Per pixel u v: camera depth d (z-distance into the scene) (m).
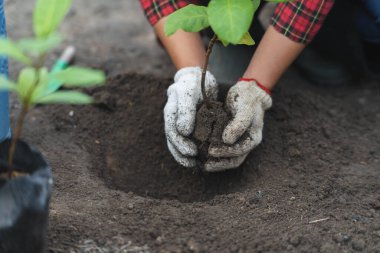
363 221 1.84
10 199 1.57
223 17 1.60
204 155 1.92
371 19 2.28
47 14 1.51
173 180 2.06
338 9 2.25
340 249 1.76
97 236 1.75
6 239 1.56
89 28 2.69
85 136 2.13
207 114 1.89
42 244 1.62
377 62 2.43
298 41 1.93
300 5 1.91
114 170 2.07
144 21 2.76
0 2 1.80
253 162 2.01
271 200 1.89
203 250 1.74
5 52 1.47
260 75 1.94
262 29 2.29
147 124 2.15
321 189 1.93
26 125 2.15
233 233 1.79
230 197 1.90
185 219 1.82
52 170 1.97
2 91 1.85
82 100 1.52
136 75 2.26
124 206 1.85
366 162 2.05
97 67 2.45
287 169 2.00
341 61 2.36
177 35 1.99
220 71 2.12
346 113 2.25
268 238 1.77
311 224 1.82
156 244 1.75
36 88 1.52
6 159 1.65
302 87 2.35
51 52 2.52
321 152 2.07
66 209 1.83
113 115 2.19
